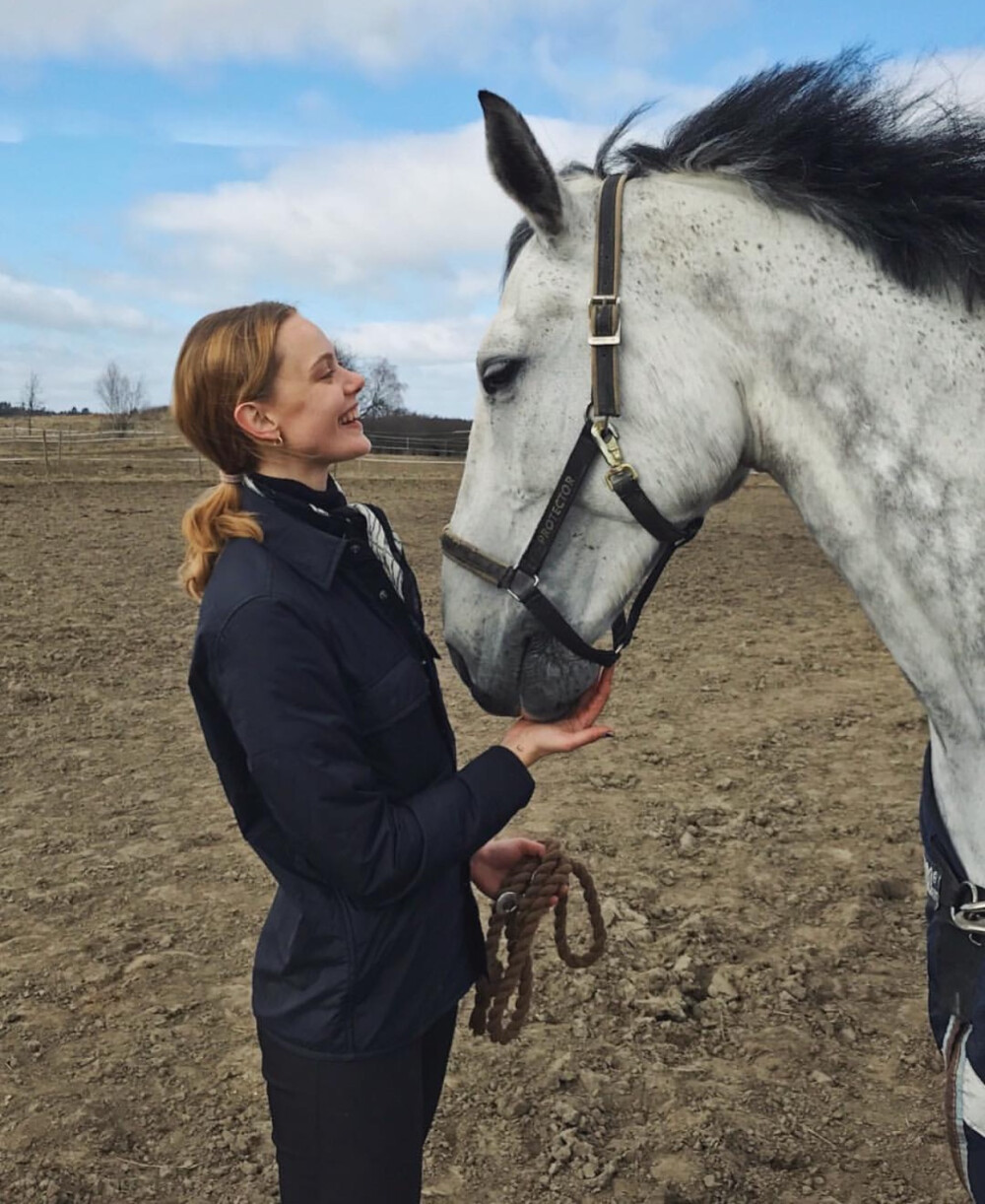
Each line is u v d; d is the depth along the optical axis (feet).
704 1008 10.50
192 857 13.96
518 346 5.39
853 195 5.12
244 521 4.96
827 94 5.33
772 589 34.09
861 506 5.05
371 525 5.48
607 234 5.32
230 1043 9.96
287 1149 5.25
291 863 5.12
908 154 5.06
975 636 4.82
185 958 11.43
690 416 5.25
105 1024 10.25
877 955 11.46
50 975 11.07
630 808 15.57
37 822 15.12
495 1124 8.95
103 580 33.32
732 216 5.28
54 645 24.84
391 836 4.82
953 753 5.06
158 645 25.14
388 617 5.26
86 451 98.07
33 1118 8.88
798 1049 9.84
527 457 5.43
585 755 18.02
